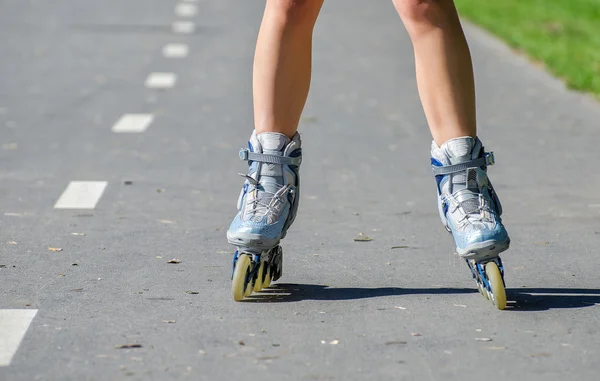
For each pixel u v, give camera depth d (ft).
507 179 64.03
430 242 48.52
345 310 37.40
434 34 38.70
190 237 49.32
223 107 91.81
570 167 67.67
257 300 38.70
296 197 39.40
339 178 64.23
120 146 74.38
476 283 40.01
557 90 100.99
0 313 36.88
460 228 38.04
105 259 44.96
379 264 44.37
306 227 51.55
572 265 44.19
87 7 174.91
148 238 48.98
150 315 36.73
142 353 32.78
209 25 152.46
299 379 30.68
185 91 100.27
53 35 140.46
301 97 39.58
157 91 100.27
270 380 30.58
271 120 39.40
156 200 57.67
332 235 49.85
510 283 41.24
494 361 32.22
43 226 51.34
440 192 39.17
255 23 154.81
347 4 179.01
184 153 72.02
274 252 39.68
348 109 90.68
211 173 65.41
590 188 61.41
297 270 43.27
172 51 127.13
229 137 78.28
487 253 37.45
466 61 38.99
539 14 168.76
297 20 38.86
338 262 44.68
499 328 35.32
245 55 124.47
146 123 83.92
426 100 39.24
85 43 133.39
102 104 92.99
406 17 38.96
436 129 39.29
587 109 91.09
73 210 55.06
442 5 38.63
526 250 46.91
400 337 34.40
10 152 71.92
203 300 38.63
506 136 79.05
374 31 144.87
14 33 142.10
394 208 56.18
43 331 34.88
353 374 31.09
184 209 55.57
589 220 53.21
